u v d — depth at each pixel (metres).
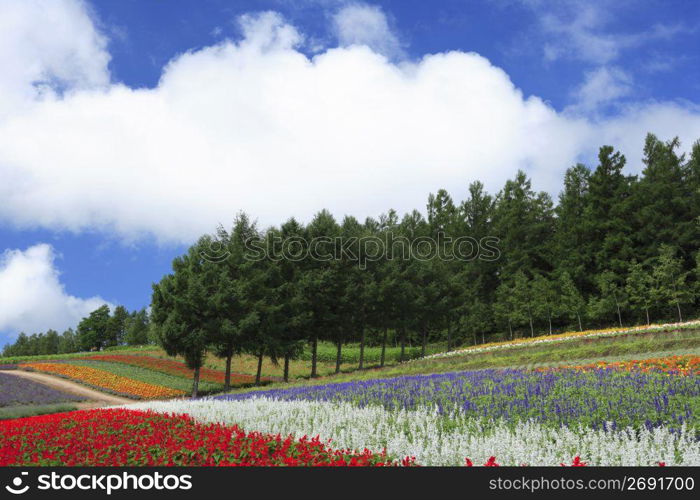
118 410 17.58
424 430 10.89
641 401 12.05
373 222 71.88
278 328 36.38
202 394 34.72
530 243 60.88
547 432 10.54
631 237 49.69
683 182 49.88
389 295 43.38
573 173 59.88
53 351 103.50
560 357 24.44
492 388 15.62
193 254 35.19
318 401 16.91
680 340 22.72
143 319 86.88
